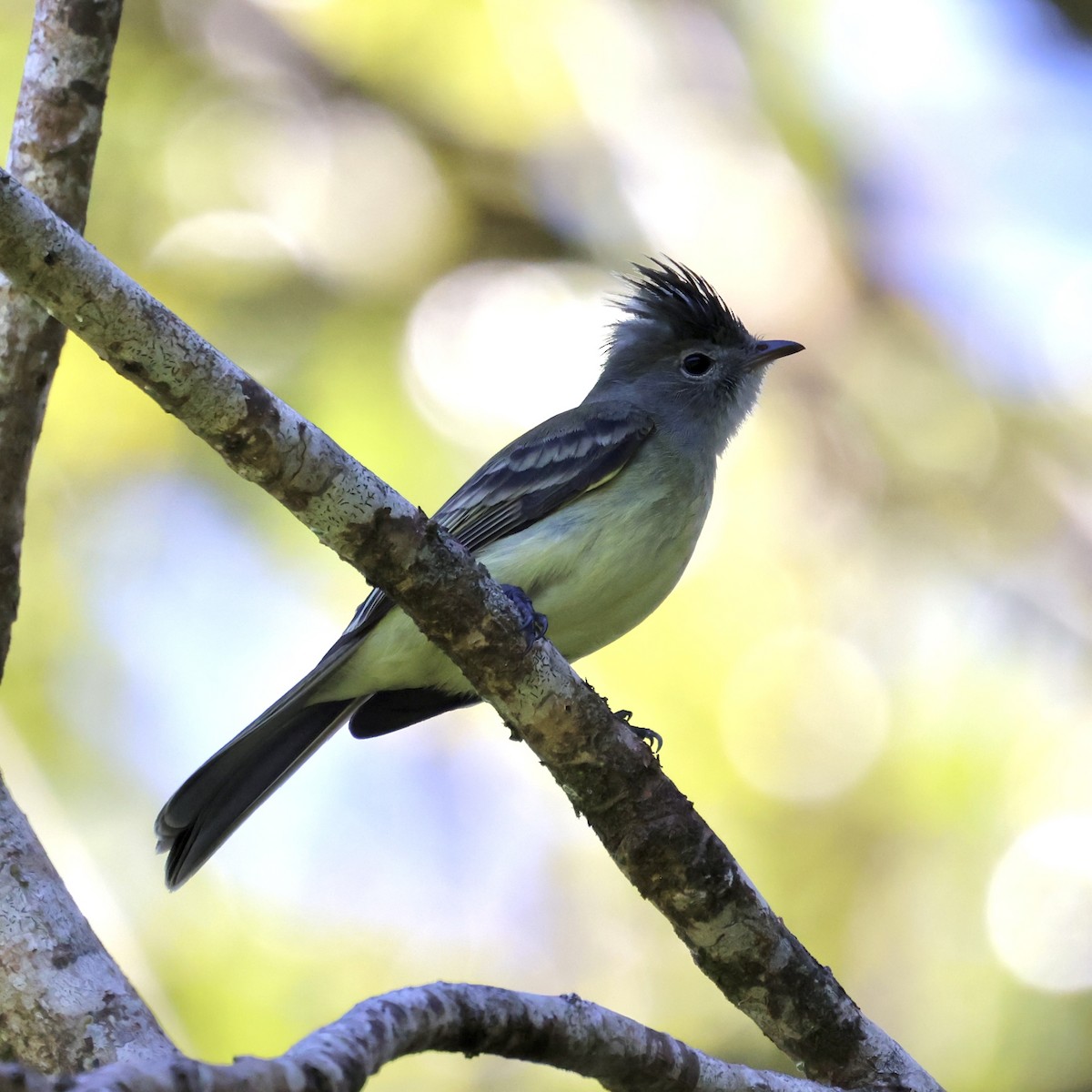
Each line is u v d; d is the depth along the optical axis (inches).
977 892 426.3
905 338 495.5
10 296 302.2
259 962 408.8
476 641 269.0
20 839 250.4
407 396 443.2
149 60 445.4
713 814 424.5
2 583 308.2
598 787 279.3
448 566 263.7
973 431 482.3
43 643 425.4
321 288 447.5
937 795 427.5
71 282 231.8
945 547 471.8
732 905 280.2
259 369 440.5
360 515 256.2
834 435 482.3
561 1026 233.9
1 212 225.9
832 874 425.7
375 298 448.5
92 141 316.2
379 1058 202.4
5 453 305.4
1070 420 489.4
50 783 412.5
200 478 444.5
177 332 239.0
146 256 438.9
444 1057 441.1
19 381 304.2
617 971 440.8
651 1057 245.0
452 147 462.9
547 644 273.6
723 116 491.8
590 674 424.2
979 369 495.2
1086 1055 422.3
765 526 457.7
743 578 446.3
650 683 424.8
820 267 493.0
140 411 442.6
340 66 453.1
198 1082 180.5
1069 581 466.3
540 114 463.8
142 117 442.3
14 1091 162.7
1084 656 454.3
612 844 283.0
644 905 445.1
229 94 448.5
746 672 432.5
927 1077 287.3
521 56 462.0
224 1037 396.8
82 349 439.2
